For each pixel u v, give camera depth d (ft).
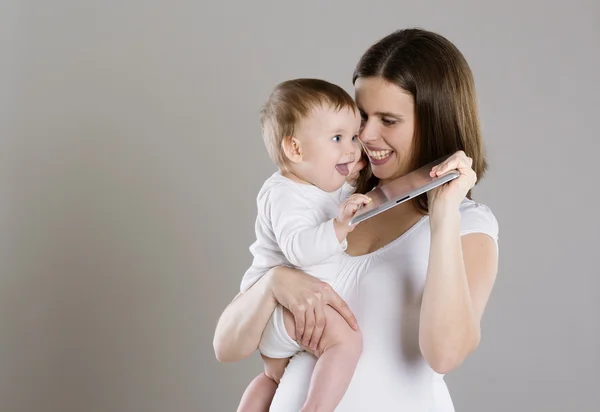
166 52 10.30
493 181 10.07
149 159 10.36
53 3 10.21
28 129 10.23
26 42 10.20
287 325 5.13
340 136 5.13
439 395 5.12
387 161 5.52
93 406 10.43
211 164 10.39
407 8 10.21
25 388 10.37
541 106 10.00
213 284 10.46
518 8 10.01
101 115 10.29
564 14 9.94
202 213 10.43
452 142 5.38
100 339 10.42
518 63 10.02
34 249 10.30
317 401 4.87
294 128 5.12
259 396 5.58
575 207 10.00
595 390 10.04
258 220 5.48
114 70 10.28
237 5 10.32
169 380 10.50
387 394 4.94
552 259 10.04
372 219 5.53
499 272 10.10
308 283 5.01
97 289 10.39
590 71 9.93
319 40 10.32
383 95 5.34
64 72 10.23
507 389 10.14
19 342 10.34
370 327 5.05
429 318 4.56
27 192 10.27
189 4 10.29
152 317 10.46
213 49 10.32
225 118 10.35
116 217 10.37
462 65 5.46
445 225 4.57
